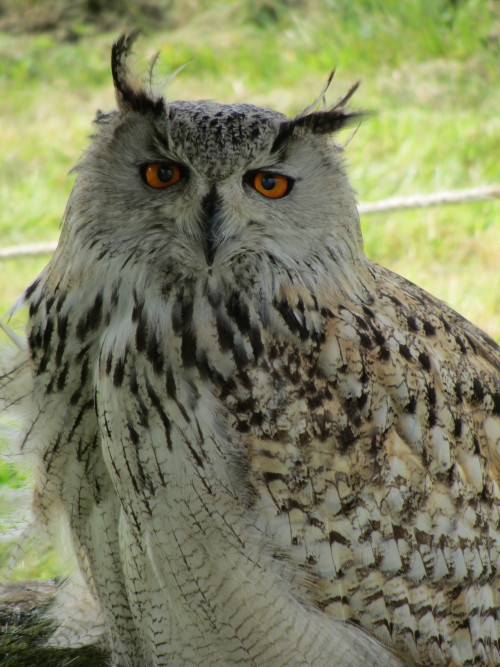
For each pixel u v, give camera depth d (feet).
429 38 84.89
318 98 23.11
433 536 22.59
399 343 22.71
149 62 24.72
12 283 55.72
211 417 21.49
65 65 91.15
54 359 22.84
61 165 74.38
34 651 29.01
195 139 21.35
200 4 96.78
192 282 21.68
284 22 92.58
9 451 25.41
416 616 22.88
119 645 26.68
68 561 27.96
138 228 21.54
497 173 66.28
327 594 22.36
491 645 24.09
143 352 21.54
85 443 23.47
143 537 22.75
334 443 21.79
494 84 78.74
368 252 57.16
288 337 21.77
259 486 21.76
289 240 21.85
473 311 48.21
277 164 21.83
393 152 69.26
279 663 22.99
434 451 22.59
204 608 22.75
